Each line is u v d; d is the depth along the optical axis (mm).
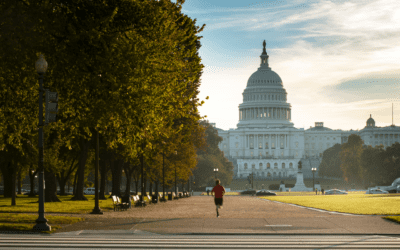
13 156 44312
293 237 17781
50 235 18312
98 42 22469
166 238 17219
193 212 36625
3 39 21484
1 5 22000
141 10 23781
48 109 20578
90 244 15086
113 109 22344
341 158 192875
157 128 26391
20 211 33156
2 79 23094
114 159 63844
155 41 23750
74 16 23203
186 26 27609
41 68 20766
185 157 81312
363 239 17016
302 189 157750
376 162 165875
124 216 29953
